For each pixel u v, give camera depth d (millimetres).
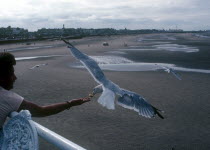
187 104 22203
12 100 1868
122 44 136750
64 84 30969
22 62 56875
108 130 16125
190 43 143375
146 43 148250
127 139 14875
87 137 15078
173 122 17750
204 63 51562
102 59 59219
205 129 16578
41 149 8070
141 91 27219
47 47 126500
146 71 40500
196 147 14148
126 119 18047
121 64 50062
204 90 27422
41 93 26625
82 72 40219
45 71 42062
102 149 13609
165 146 14164
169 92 26656
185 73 39031
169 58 61281
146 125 17062
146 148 13898
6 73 1955
